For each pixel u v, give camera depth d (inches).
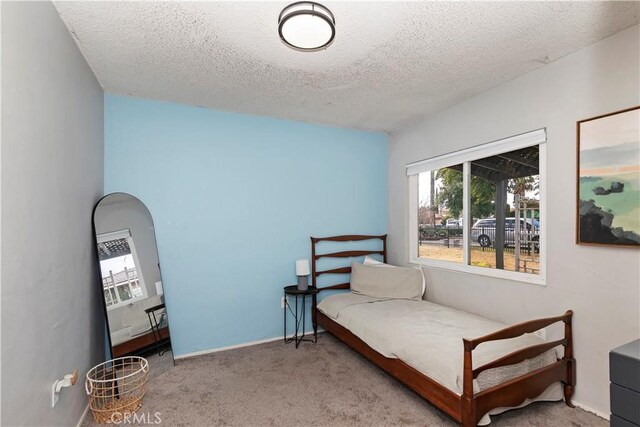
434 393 77.0
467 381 68.3
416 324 100.0
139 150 114.3
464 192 122.0
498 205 110.3
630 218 73.9
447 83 104.0
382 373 104.7
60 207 67.8
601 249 79.8
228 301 127.6
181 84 103.8
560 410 82.0
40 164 58.5
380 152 161.8
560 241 88.4
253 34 76.6
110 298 94.0
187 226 121.1
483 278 111.9
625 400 39.3
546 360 82.4
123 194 105.0
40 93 58.9
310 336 141.0
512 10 68.0
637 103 73.3
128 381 95.4
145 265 106.9
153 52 84.3
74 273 76.2
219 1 64.8
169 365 108.4
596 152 80.1
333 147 150.5
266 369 107.8
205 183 124.4
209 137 125.5
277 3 65.6
